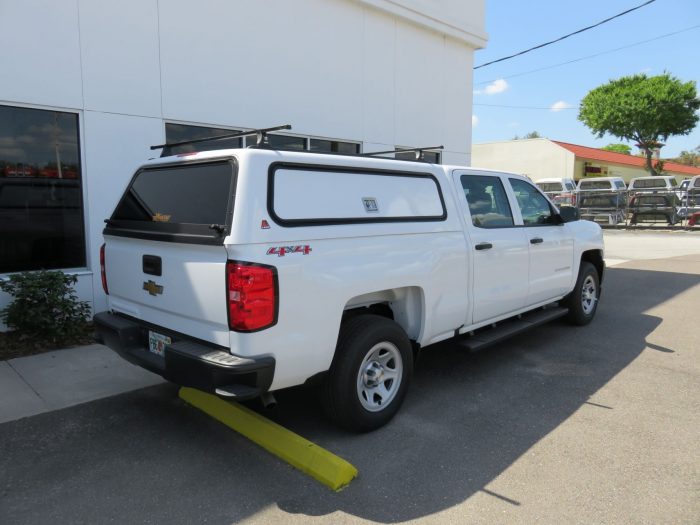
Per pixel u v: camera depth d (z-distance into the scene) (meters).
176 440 3.73
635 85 35.50
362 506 2.96
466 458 3.47
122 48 6.58
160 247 3.58
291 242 3.21
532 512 2.90
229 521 2.84
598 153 40.31
